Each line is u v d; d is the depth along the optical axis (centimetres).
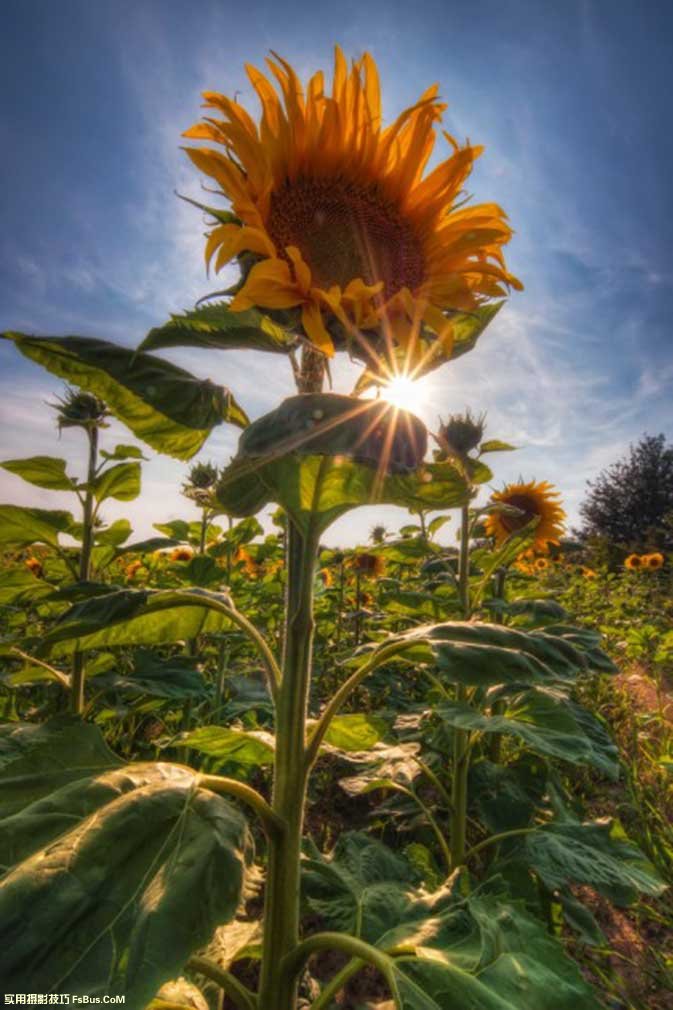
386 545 328
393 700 443
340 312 133
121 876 96
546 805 314
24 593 258
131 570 576
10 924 86
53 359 151
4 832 104
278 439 116
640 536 2942
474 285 167
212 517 436
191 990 161
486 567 385
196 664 278
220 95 150
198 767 344
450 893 177
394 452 117
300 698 144
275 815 134
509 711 238
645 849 320
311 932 272
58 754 127
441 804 369
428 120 163
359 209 160
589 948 267
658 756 433
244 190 144
